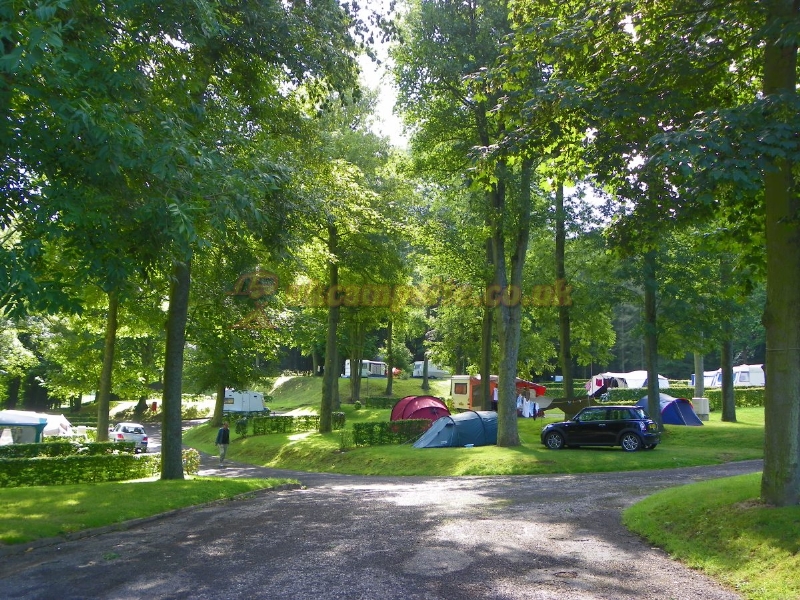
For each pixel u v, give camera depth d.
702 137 8.13
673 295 25.86
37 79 8.59
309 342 36.84
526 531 9.80
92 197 8.77
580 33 10.86
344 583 7.02
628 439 22.88
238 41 14.62
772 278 9.09
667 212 10.61
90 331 25.17
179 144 10.05
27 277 7.60
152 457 18.47
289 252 16.36
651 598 6.44
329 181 20.59
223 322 23.48
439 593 6.60
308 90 17.14
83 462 17.06
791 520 7.89
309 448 28.38
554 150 11.87
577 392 56.50
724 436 25.69
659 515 9.84
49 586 7.20
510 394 24.34
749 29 10.30
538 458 21.36
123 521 11.16
